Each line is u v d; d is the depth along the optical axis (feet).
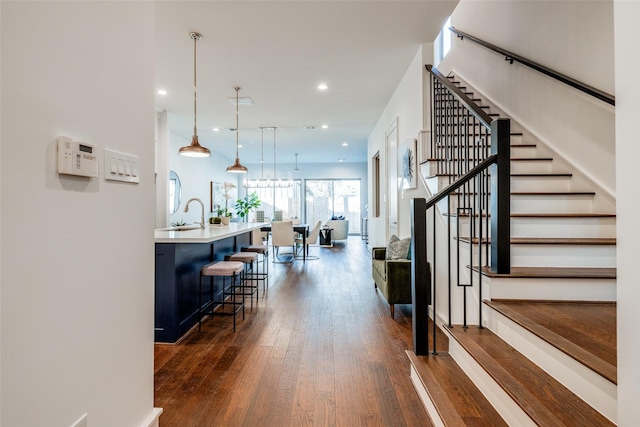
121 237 3.82
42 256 2.77
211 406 5.89
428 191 10.98
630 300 2.97
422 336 6.73
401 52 12.00
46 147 2.81
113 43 3.67
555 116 9.91
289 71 13.55
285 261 22.04
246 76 14.02
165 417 5.57
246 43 11.19
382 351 8.16
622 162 3.04
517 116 11.67
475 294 7.41
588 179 8.77
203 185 30.12
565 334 5.02
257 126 22.66
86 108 3.26
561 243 7.27
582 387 4.26
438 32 10.61
